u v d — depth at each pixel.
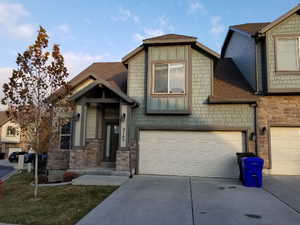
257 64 9.43
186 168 9.33
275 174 8.91
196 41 9.32
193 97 9.54
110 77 12.29
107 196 6.17
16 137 33.47
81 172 9.02
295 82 8.80
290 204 5.51
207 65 9.59
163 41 9.47
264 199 5.92
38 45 6.13
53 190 6.94
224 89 9.93
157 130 9.73
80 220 4.51
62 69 6.40
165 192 6.58
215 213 4.86
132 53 9.97
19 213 4.94
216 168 9.12
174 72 9.56
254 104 9.10
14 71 6.04
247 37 10.65
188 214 4.80
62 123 6.80
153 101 9.55
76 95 9.42
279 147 9.04
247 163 7.50
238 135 9.18
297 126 8.94
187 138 9.49
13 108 6.10
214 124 9.28
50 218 4.63
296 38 9.02
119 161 8.99
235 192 6.63
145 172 9.55
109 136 10.77
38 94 6.19
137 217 4.64
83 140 9.49
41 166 10.69
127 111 9.34
